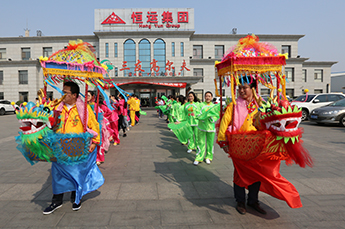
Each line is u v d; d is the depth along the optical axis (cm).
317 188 363
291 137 235
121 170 461
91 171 315
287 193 257
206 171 454
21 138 254
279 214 282
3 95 2931
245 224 260
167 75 2889
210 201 318
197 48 3153
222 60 294
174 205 305
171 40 2888
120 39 2841
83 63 287
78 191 280
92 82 318
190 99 614
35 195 338
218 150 659
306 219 270
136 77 2712
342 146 681
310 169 464
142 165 497
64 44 2972
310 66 3309
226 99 317
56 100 281
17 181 397
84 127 283
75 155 276
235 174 288
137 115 1320
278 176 266
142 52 2891
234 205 306
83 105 288
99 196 333
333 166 483
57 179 282
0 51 2998
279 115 233
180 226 255
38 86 2991
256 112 283
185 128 629
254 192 288
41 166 489
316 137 834
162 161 531
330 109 1117
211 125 497
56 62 271
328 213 283
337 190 355
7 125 1298
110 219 269
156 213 284
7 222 262
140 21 2862
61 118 276
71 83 275
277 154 255
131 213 283
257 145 250
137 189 359
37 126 251
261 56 272
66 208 296
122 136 897
